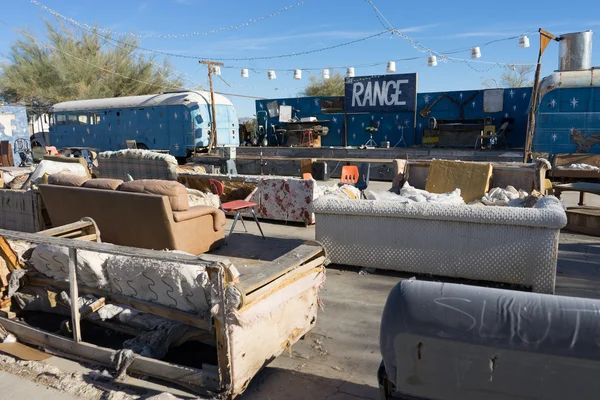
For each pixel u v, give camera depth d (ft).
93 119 69.92
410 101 58.49
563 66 51.55
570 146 45.24
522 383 6.05
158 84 106.11
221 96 65.62
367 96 60.95
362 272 17.40
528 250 14.85
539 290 15.01
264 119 69.51
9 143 65.41
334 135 65.31
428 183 27.84
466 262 15.81
